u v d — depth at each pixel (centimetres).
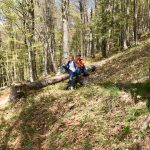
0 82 6344
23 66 5103
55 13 3741
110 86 1247
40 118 1245
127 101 1038
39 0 2955
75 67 1472
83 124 1025
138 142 800
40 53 4422
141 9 5369
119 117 962
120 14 3275
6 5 2258
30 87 1620
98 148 873
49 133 1111
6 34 2972
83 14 4191
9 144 1188
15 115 1388
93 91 1264
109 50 4009
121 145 826
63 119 1130
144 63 1506
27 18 2344
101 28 3241
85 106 1156
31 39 2425
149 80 1127
